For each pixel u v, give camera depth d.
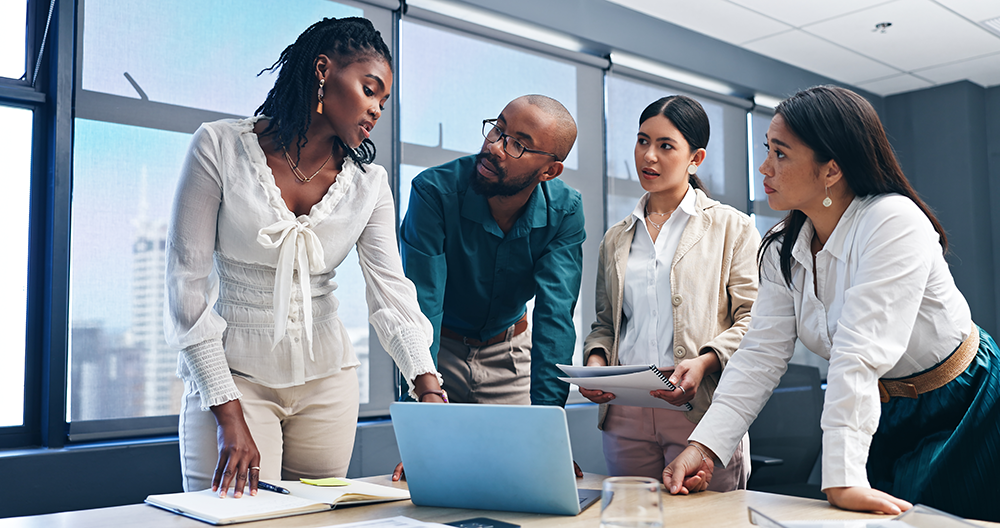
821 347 1.44
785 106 1.39
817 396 2.59
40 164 2.79
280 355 1.44
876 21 4.80
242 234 1.43
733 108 5.24
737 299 1.99
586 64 4.40
